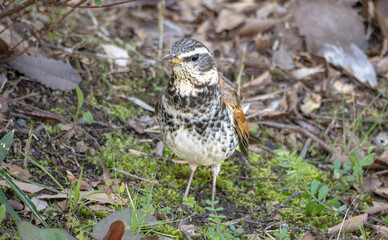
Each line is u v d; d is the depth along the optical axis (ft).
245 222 30.32
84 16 46.34
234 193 33.55
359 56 47.47
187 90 27.22
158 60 44.37
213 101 27.81
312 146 40.19
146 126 38.09
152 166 33.78
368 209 32.91
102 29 45.73
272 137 40.50
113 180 31.12
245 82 44.68
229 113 29.09
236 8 52.19
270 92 44.32
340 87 45.83
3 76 35.50
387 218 32.68
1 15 31.40
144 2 50.90
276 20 50.39
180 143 28.58
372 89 45.96
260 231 29.60
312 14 49.55
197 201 32.14
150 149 35.91
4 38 36.04
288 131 41.27
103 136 35.01
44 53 39.09
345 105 44.37
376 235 30.40
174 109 27.78
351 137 39.32
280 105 43.27
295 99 43.73
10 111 33.73
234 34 49.67
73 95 37.55
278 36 49.26
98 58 41.70
